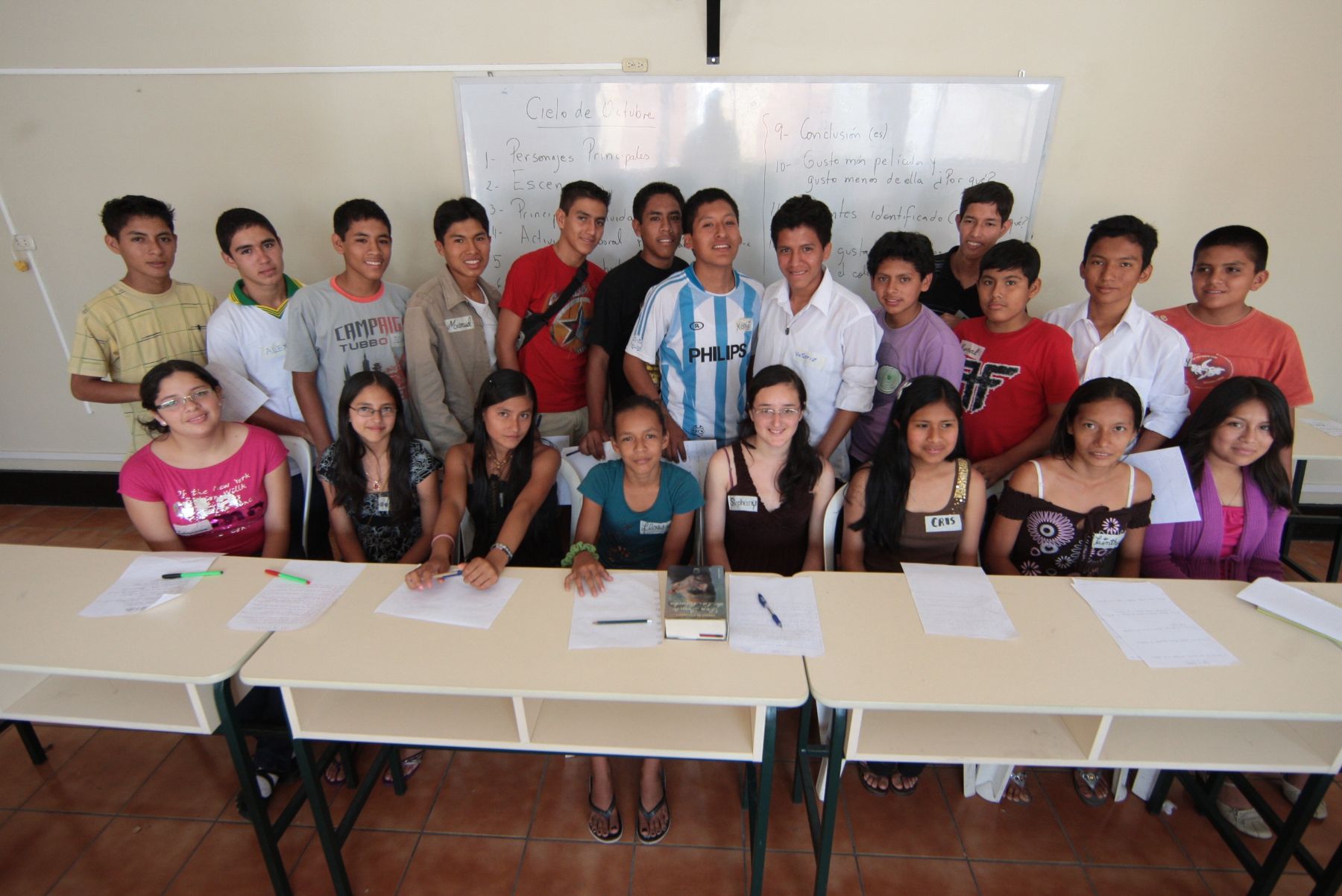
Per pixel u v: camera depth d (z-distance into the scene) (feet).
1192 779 5.64
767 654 4.32
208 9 8.41
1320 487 10.23
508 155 8.87
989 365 6.86
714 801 5.93
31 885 5.24
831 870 5.35
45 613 4.74
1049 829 5.70
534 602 4.88
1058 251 9.13
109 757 6.36
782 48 8.43
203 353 7.67
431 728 4.43
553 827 5.71
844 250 9.19
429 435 7.11
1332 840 5.63
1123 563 5.97
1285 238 8.86
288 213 9.23
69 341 10.17
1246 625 4.64
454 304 7.23
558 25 8.38
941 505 5.78
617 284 7.47
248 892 5.18
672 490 5.95
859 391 6.63
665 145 8.79
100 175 9.16
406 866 5.37
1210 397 5.70
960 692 4.02
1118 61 8.30
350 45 8.51
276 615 4.73
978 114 8.55
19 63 8.67
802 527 6.18
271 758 6.03
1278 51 8.11
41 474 11.02
